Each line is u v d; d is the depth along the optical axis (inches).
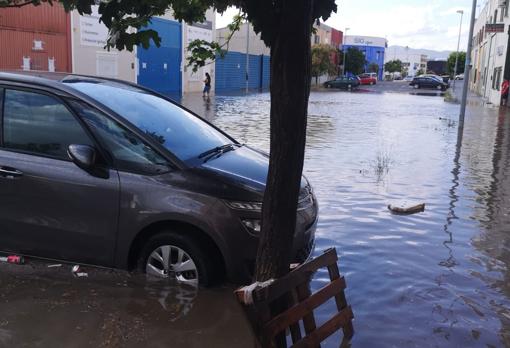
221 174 172.9
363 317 160.2
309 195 192.2
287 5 105.0
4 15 853.8
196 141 196.2
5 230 180.9
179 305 162.9
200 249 167.0
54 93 180.7
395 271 196.5
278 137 113.5
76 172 172.6
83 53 1018.7
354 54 3398.1
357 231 242.8
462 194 321.1
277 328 116.7
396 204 283.6
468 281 189.6
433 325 157.0
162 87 1321.4
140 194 167.5
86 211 172.1
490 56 1562.5
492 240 235.8
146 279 173.8
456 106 1170.0
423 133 635.5
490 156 468.1
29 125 181.3
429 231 246.1
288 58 107.9
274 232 118.6
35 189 174.9
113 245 171.9
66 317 154.7
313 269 128.4
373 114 909.8
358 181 349.1
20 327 148.7
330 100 1355.8
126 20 122.0
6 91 184.2
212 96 1350.9
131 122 179.6
